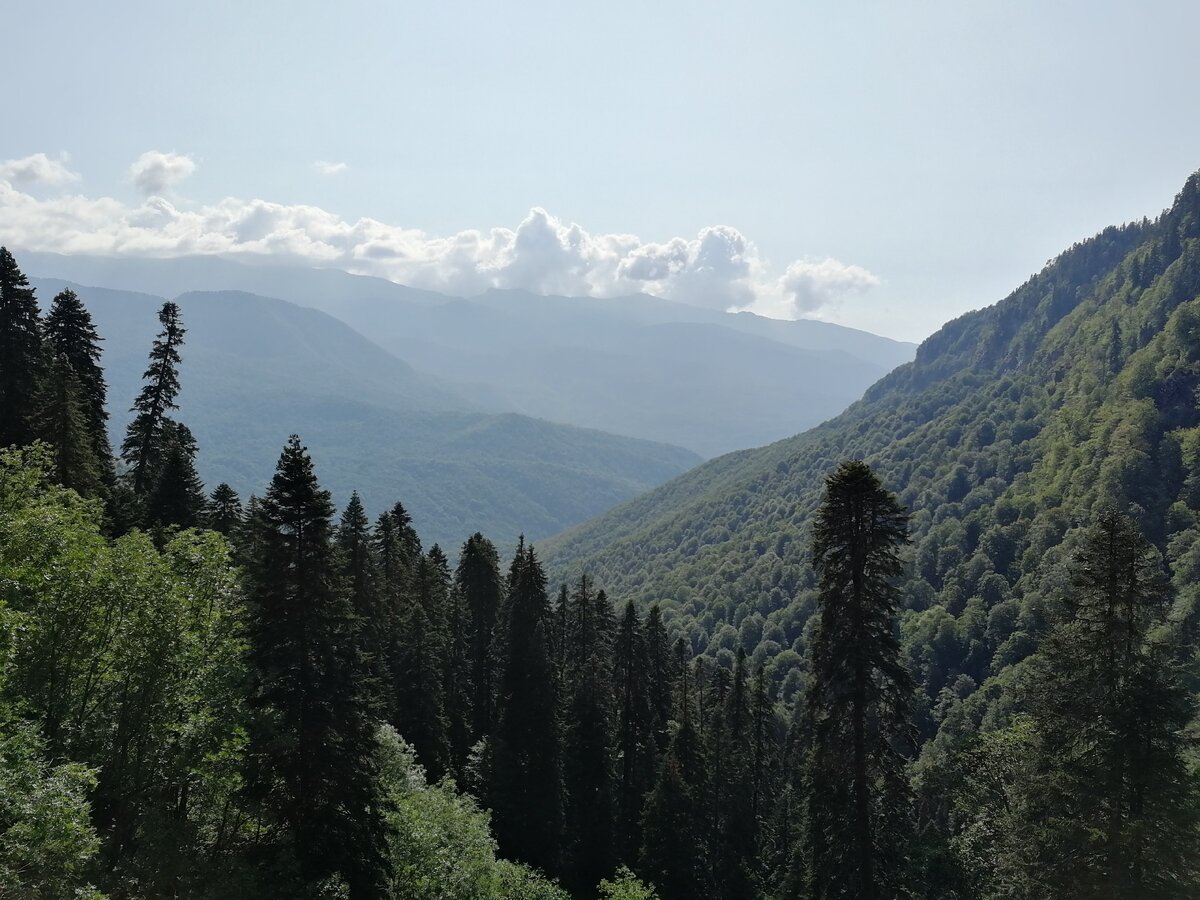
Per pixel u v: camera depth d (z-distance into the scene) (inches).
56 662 904.3
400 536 2694.4
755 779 2294.5
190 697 946.1
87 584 912.9
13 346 1875.0
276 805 895.7
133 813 949.8
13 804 605.9
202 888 852.6
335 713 908.6
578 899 1766.7
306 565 906.1
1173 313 6909.5
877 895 939.3
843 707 954.1
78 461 1777.8
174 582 953.5
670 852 1754.4
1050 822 918.4
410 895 1067.9
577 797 1907.0
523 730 1808.6
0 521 924.6
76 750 906.1
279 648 896.9
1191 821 821.9
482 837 1226.0
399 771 1301.7
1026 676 1005.2
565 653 2687.0
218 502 2519.7
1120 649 894.4
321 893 858.8
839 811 957.8
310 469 916.6
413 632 1812.3
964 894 1321.4
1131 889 834.8
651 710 2377.0
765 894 2014.0
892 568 937.5
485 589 2282.2
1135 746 848.3
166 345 2215.8
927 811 1892.2
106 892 793.6
